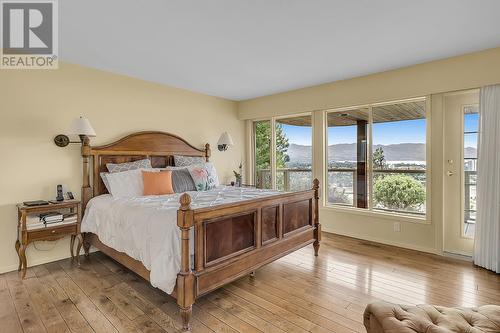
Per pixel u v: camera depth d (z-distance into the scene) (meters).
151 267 2.08
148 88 4.14
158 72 3.75
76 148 3.40
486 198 2.94
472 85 3.07
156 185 3.40
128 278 2.80
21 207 2.78
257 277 2.80
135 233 2.39
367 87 3.90
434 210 3.45
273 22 2.40
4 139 2.90
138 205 2.68
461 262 3.16
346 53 3.11
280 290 2.53
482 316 1.40
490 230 2.91
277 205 2.83
